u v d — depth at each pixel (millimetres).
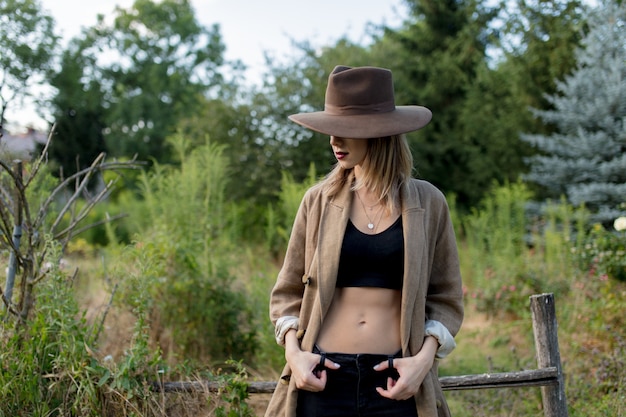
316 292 2127
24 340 3000
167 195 5785
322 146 11547
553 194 9984
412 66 14383
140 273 3883
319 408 2041
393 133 2014
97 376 2910
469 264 8148
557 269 6812
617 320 5031
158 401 2963
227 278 5074
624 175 9047
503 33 11859
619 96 9141
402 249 2074
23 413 2807
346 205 2125
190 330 4625
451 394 4227
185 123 12055
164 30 29281
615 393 3711
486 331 6031
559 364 2854
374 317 2076
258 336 4844
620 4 9297
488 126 12516
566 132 10016
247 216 10523
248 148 11484
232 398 2916
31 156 3666
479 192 13000
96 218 12031
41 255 3238
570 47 10312
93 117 24062
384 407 2016
